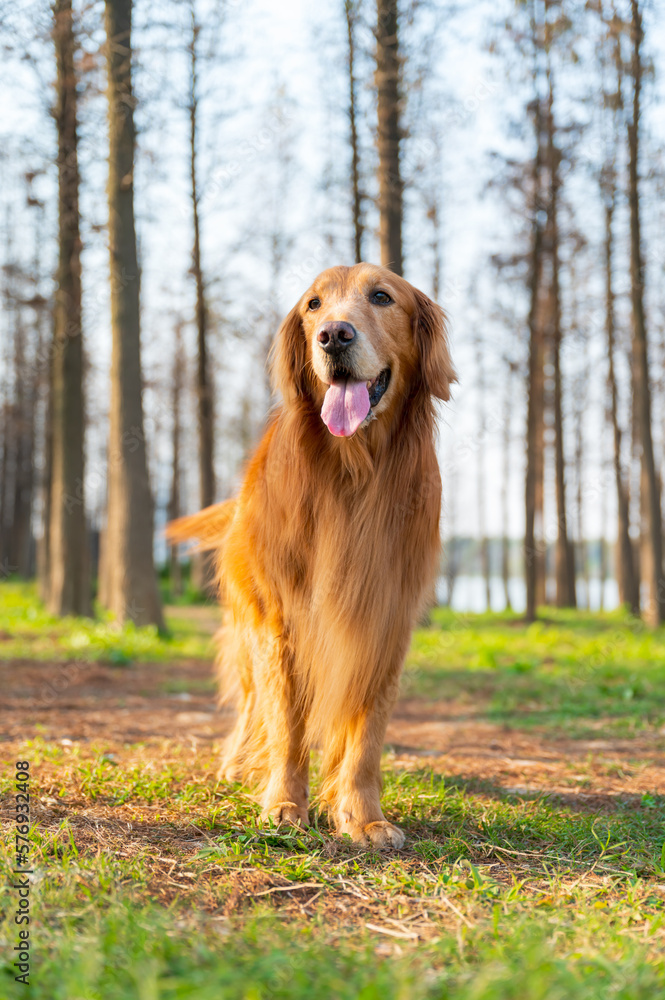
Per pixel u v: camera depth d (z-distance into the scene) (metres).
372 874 2.45
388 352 3.09
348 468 3.02
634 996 1.54
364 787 2.98
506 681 8.35
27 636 10.99
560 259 16.77
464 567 50.31
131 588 11.09
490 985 1.53
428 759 4.54
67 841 2.53
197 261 14.63
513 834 2.98
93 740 4.71
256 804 3.09
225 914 2.07
